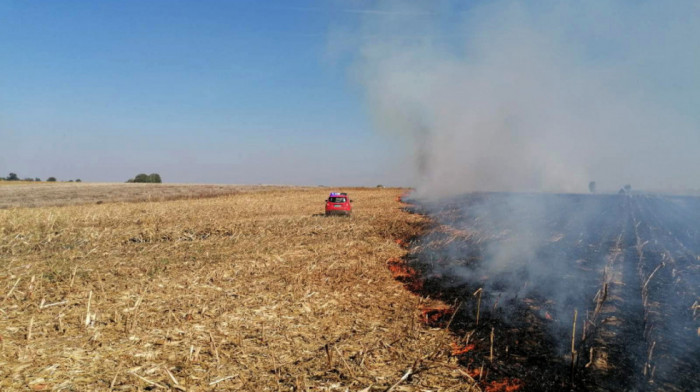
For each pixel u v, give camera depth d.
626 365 5.25
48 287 8.49
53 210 22.23
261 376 5.07
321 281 9.56
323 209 28.50
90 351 5.54
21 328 6.24
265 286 8.97
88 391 4.57
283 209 28.02
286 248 13.55
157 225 18.11
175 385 4.75
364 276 10.27
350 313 7.49
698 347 5.64
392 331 6.70
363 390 4.83
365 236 16.58
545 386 4.93
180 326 6.52
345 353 5.80
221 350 5.73
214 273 9.90
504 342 6.21
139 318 6.82
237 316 7.06
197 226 18.05
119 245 13.87
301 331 6.54
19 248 12.82
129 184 60.41
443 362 5.62
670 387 4.71
